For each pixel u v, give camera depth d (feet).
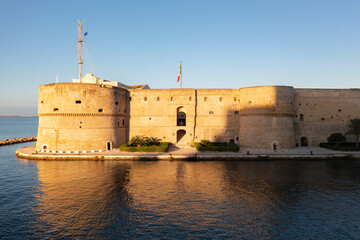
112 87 164.45
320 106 176.76
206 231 58.70
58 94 148.77
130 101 185.06
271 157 139.13
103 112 158.61
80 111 150.82
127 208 71.15
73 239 55.01
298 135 175.42
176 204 74.02
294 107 172.96
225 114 181.06
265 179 99.45
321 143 171.01
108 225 61.26
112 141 162.71
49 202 75.61
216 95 181.68
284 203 75.36
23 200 77.30
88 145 152.15
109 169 115.44
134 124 184.44
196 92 182.39
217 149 151.12
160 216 66.23
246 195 81.56
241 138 173.88
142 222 62.85
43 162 132.26
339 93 177.17
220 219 64.85
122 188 87.97
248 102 166.71
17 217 65.82
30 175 105.09
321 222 63.93
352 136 174.81
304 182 95.61
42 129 153.99
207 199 77.97
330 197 80.28
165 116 182.19
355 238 56.59
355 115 175.83
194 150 157.89
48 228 59.98
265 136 158.61
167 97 181.88
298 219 65.31
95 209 70.49
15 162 132.46
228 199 78.07
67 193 83.05
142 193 82.99
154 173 108.17
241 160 137.90
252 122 164.14
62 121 149.07
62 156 139.23
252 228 60.39
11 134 395.34
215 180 97.81
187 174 106.63
